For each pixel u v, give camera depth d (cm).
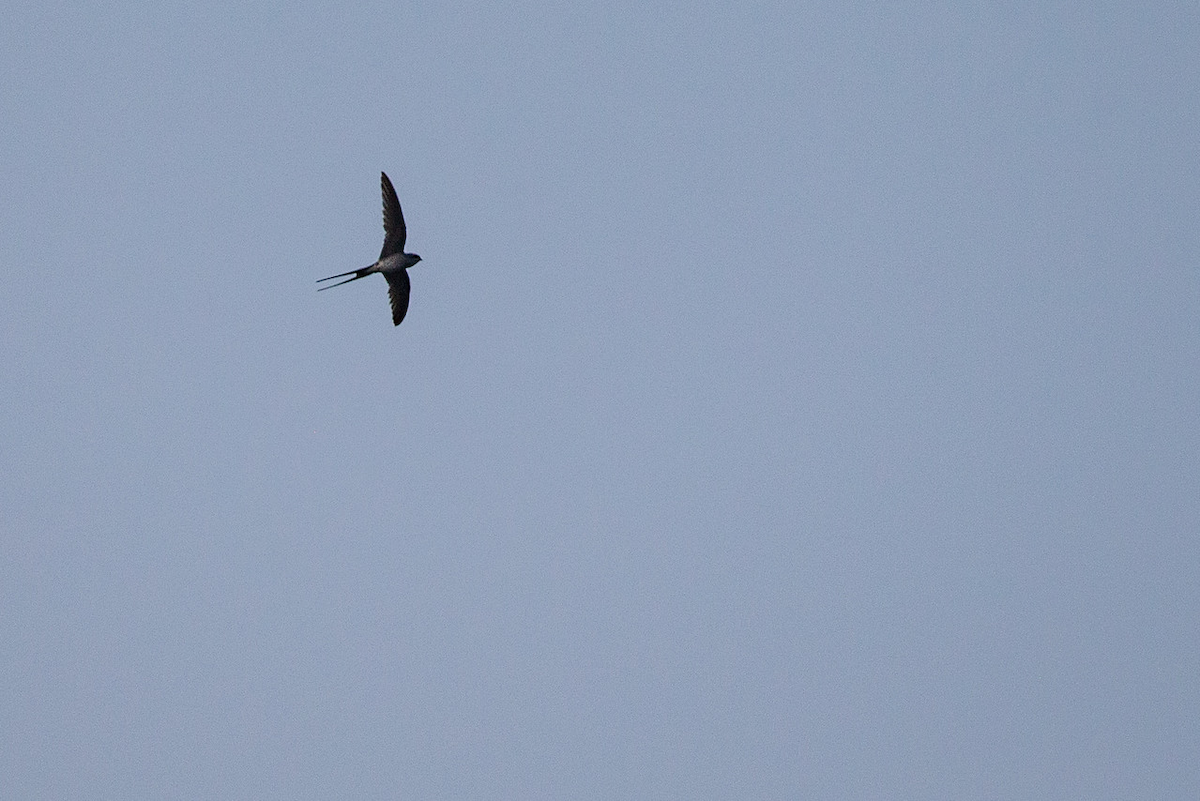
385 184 2720
